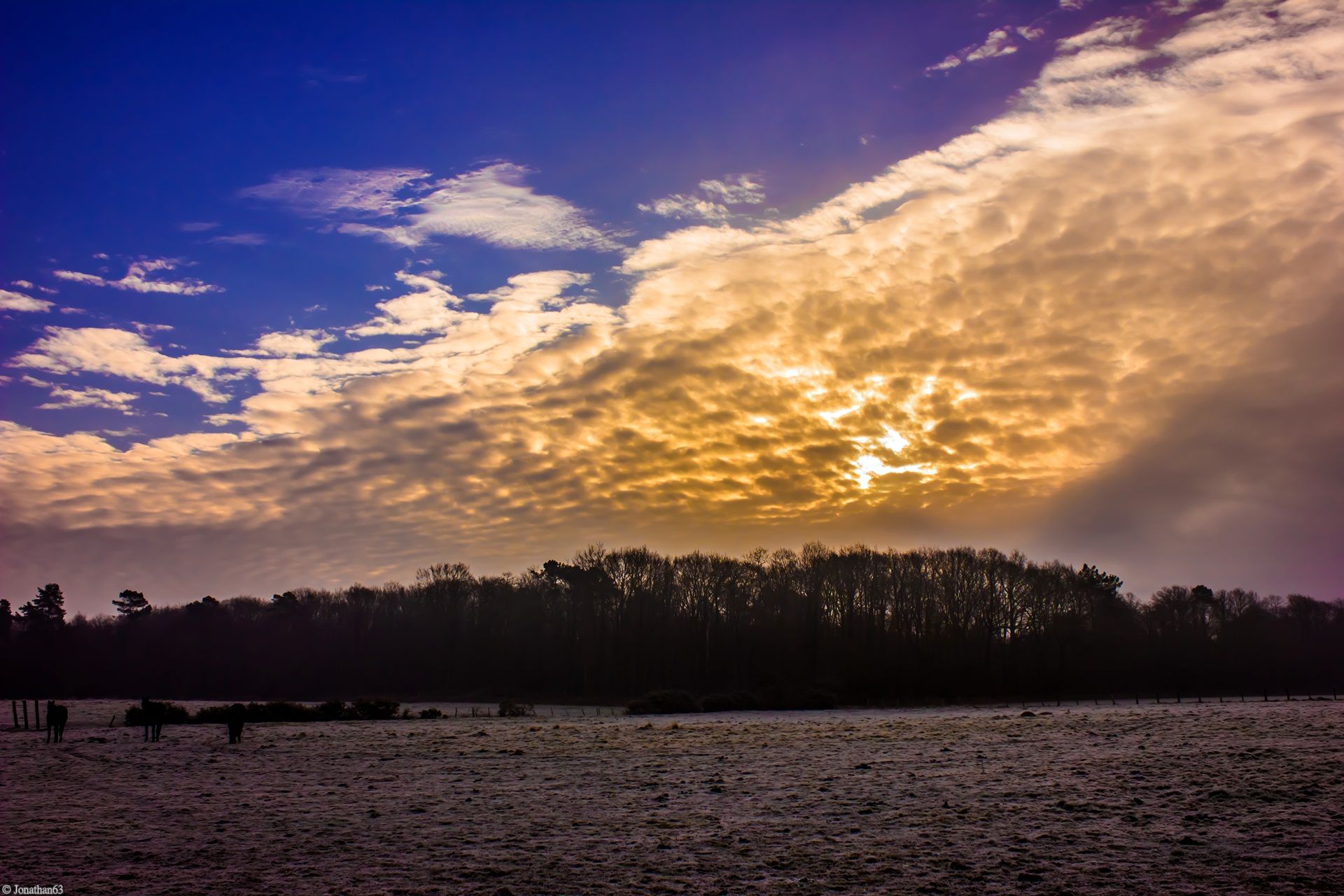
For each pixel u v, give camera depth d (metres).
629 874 19.06
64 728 63.47
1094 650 121.12
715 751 40.09
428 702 116.44
